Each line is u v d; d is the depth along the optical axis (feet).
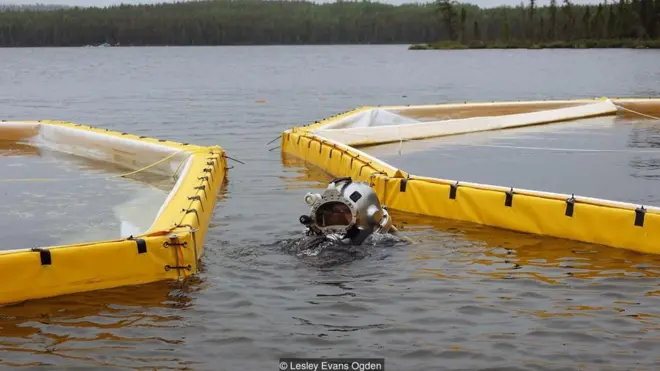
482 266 32.32
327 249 33.81
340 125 76.07
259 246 35.19
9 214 44.73
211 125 93.61
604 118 93.30
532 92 149.18
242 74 237.66
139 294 29.22
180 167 54.65
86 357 23.79
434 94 147.33
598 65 255.70
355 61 345.51
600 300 28.07
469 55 402.52
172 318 26.84
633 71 216.74
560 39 499.92
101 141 66.44
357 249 34.12
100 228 41.42
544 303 27.78
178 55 489.26
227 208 44.19
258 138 80.43
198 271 31.73
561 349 23.91
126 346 24.58
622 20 456.04
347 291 29.14
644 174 56.18
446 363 23.12
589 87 159.43
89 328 26.08
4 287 28.45
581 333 25.07
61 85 183.52
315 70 261.24
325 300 28.22
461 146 71.67
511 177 56.29
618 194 49.67
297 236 36.94
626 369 22.56
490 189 40.47
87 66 309.83
